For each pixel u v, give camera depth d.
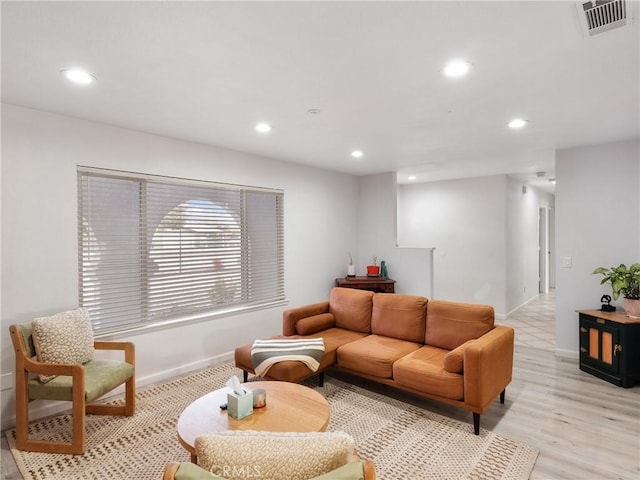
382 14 1.54
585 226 3.90
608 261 3.78
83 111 2.76
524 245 6.95
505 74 2.15
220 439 1.06
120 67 2.04
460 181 6.30
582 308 3.94
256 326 4.33
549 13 1.54
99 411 2.80
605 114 2.87
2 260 2.57
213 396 2.29
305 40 1.76
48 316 2.75
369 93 2.43
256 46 1.81
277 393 2.34
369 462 0.98
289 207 4.75
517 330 5.31
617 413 2.79
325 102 2.60
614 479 2.03
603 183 3.80
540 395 3.12
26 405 2.34
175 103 2.61
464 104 2.64
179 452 2.32
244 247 4.24
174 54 1.89
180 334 3.62
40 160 2.74
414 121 3.03
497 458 2.23
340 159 4.59
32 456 2.28
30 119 2.69
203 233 3.85
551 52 1.88
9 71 2.08
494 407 2.91
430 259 5.13
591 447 2.34
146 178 3.37
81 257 2.98
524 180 6.46
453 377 2.57
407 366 2.82
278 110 2.76
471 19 1.58
